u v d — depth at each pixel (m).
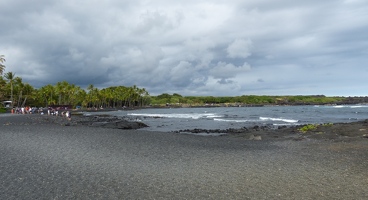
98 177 11.80
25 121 49.81
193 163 14.62
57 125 41.22
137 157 16.20
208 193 9.73
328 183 10.75
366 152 16.83
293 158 15.70
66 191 9.91
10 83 119.19
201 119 67.31
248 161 15.05
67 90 155.00
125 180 11.38
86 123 48.97
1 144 20.48
